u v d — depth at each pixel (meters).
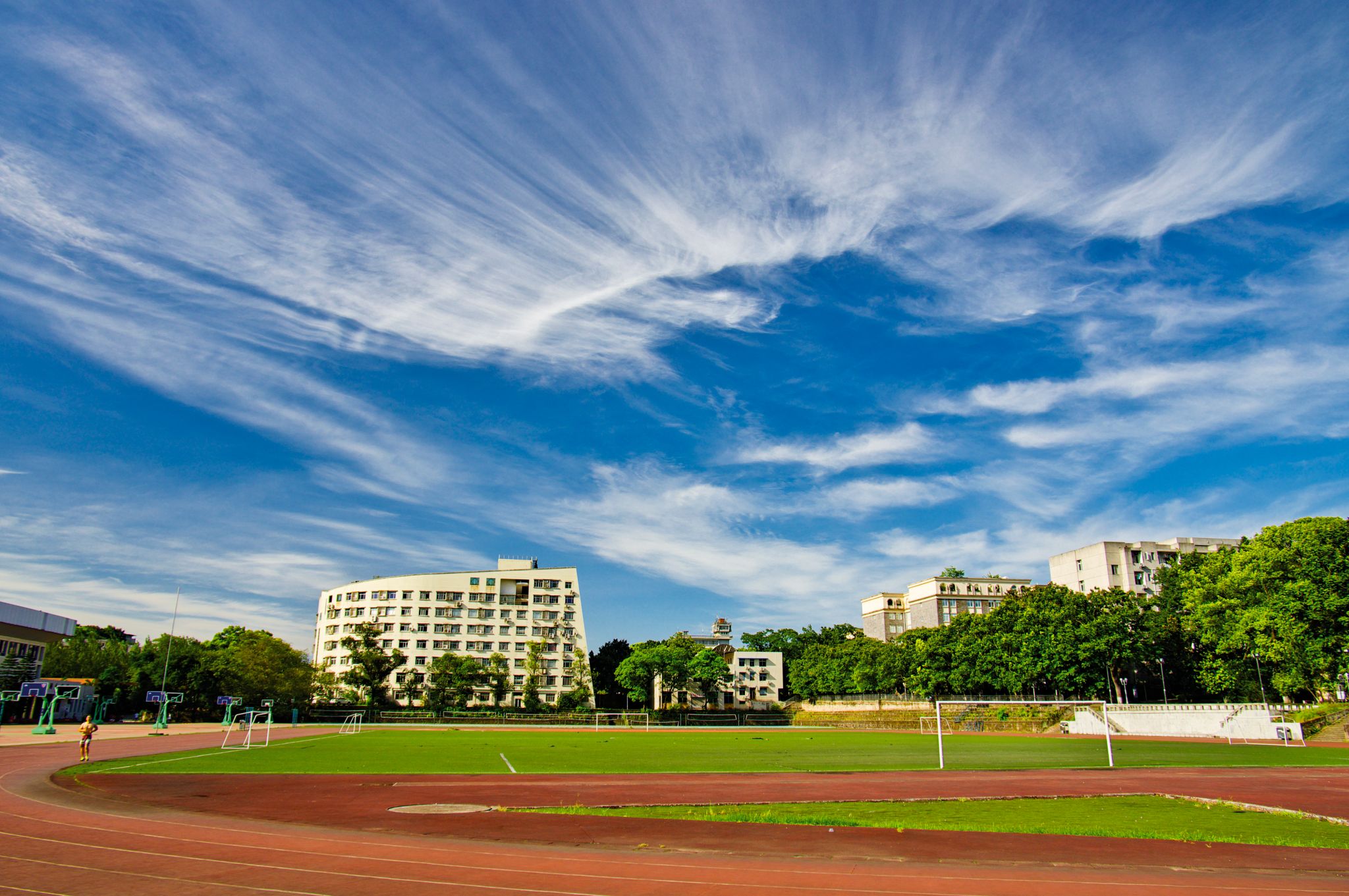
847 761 47.44
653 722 134.88
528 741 71.69
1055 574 161.50
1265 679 94.25
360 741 67.31
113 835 18.41
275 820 21.50
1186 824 22.84
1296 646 72.25
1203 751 59.44
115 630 144.00
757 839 19.59
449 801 26.55
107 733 63.75
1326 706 78.44
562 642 154.38
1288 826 22.36
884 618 194.25
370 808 24.38
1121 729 88.25
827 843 19.23
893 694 136.00
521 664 151.25
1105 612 97.94
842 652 140.25
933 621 177.25
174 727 83.44
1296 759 50.47
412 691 138.12
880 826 21.73
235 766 38.41
